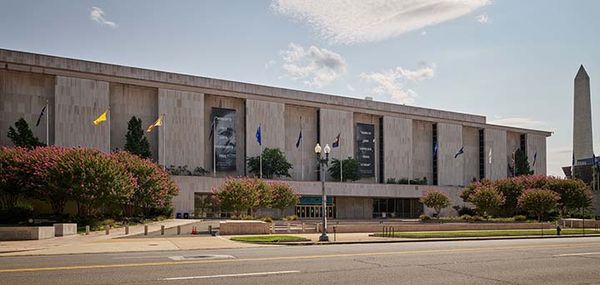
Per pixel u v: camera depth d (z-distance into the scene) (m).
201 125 74.31
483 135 101.31
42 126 64.19
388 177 89.81
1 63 61.81
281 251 21.69
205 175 72.75
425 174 95.50
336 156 85.44
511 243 28.45
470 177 100.00
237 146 78.12
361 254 19.94
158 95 71.75
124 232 38.25
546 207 59.62
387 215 86.44
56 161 43.28
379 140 91.19
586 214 71.06
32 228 30.56
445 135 97.06
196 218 65.81
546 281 14.09
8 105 62.81
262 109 79.56
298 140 76.69
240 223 36.41
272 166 76.44
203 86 75.06
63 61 66.31
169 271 14.69
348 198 83.06
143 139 69.00
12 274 14.01
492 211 71.50
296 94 83.88
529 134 106.75
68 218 45.09
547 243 28.39
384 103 91.38
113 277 13.55
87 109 66.44
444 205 69.56
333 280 13.55
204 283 12.77
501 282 13.84
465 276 14.72
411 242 30.17
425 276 14.55
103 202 44.09
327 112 85.50
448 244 27.48
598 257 19.77
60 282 12.75
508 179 74.31
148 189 51.09
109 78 68.25
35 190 45.06
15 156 45.81
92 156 44.91
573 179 72.50
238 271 14.82
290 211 76.38
